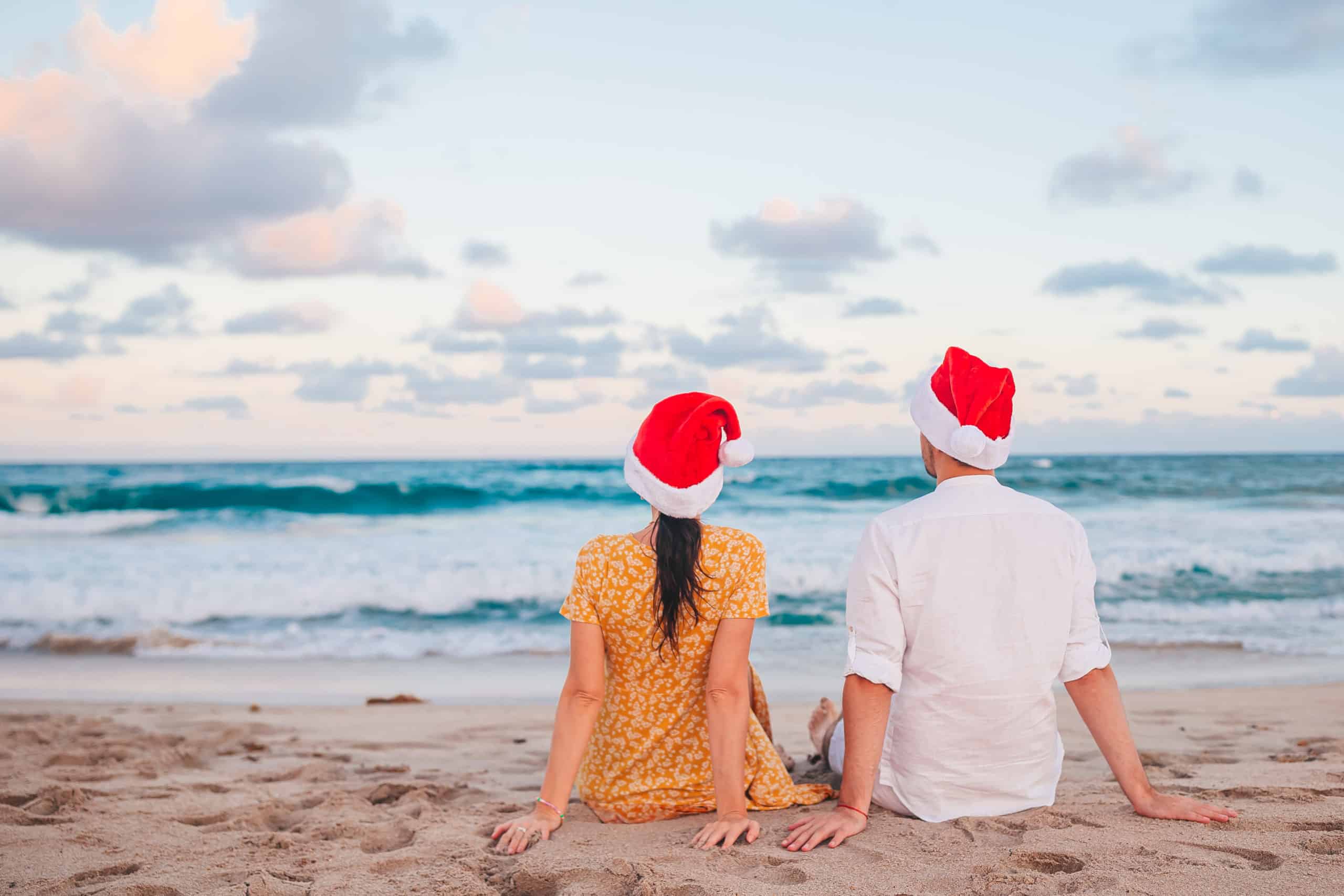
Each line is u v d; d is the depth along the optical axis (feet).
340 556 48.19
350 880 7.99
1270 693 20.18
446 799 11.87
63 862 8.62
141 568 43.19
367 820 10.23
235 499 70.64
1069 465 120.88
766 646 28.30
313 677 24.29
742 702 8.87
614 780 9.50
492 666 25.85
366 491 72.69
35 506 67.36
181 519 64.80
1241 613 33.19
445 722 17.98
